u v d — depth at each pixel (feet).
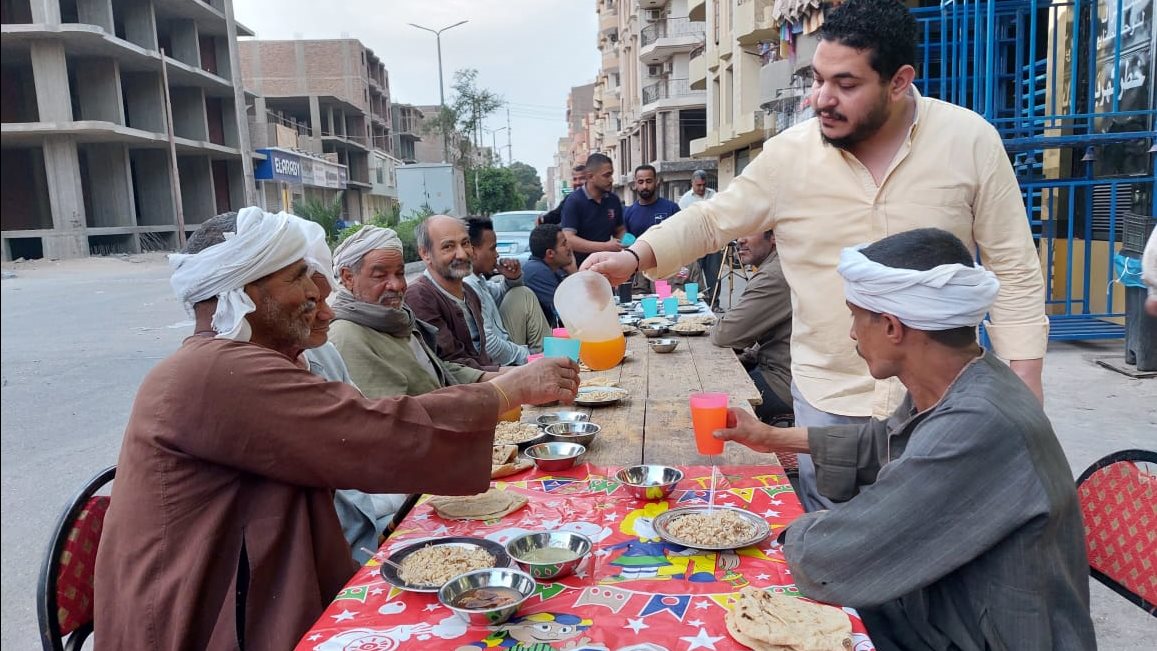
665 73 119.96
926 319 4.62
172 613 5.27
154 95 99.35
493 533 5.99
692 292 20.20
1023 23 24.12
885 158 7.24
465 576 4.99
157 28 106.93
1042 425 4.53
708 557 5.40
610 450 7.93
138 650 5.29
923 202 7.12
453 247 12.72
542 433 8.14
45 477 14.89
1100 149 23.03
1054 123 24.85
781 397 12.46
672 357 12.91
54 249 71.67
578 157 278.67
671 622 4.56
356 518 7.96
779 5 28.99
